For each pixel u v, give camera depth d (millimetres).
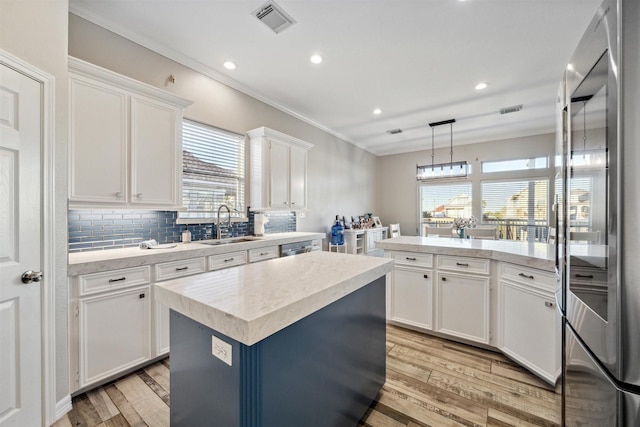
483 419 1582
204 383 1066
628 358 799
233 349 942
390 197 7164
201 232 3025
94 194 1946
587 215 1058
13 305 1393
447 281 2484
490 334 2299
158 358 2125
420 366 2119
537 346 1912
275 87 3516
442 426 1533
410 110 4312
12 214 1382
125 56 2395
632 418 804
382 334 1827
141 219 2525
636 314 783
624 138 793
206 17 2262
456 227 5148
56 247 1594
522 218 5621
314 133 4871
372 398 1693
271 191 3457
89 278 1756
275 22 2332
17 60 1390
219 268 2512
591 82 1014
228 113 3291
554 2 2119
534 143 5480
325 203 5172
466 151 6207
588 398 1039
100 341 1800
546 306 1850
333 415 1329
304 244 3535
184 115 2830
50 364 1548
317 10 2195
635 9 769
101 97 1985
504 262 2199
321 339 1242
